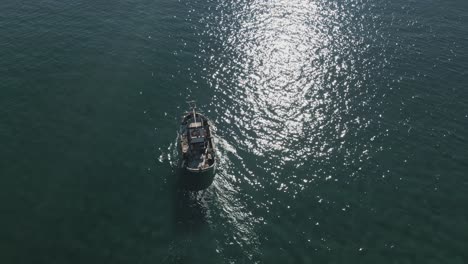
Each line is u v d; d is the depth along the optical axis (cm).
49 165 5084
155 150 5450
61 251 4138
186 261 4122
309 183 5147
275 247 4325
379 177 5250
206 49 7769
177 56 7469
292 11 9331
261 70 7275
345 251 4312
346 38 8325
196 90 6669
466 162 5488
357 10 9419
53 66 6769
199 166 4909
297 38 8281
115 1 9031
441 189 5088
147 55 7375
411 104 6519
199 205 4734
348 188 5091
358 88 6881
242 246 4312
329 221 4650
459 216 4738
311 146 5719
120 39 7719
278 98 6612
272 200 4884
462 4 9700
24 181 4844
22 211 4497
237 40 8119
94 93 6334
